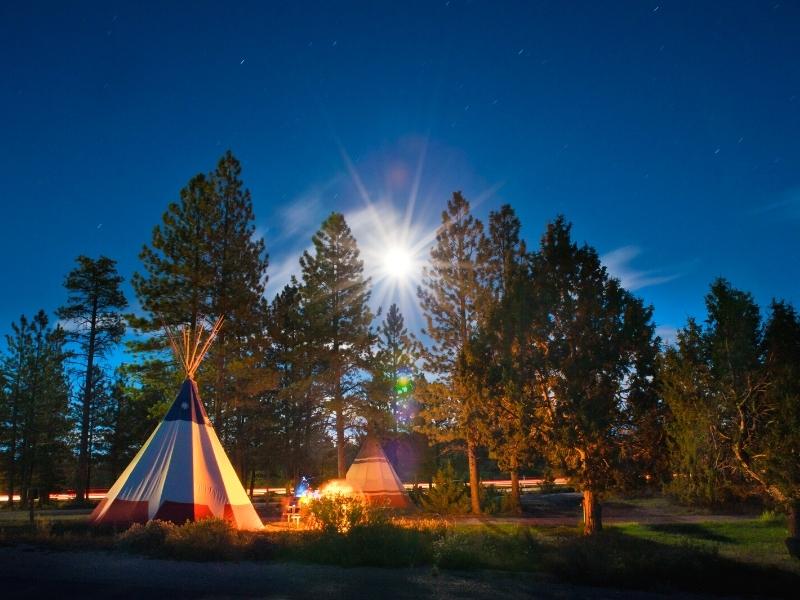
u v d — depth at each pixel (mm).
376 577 11039
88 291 45969
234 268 33656
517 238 33125
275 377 34750
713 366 15664
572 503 34969
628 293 18250
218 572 11422
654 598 9711
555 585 10586
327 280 41688
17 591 9680
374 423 40656
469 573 11547
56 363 46281
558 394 17297
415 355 33406
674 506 31781
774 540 18125
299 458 47000
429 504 31734
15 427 45281
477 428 19750
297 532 16562
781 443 13969
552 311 18109
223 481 20406
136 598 9234
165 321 31016
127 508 18531
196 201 33625
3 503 45031
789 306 15703
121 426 51406
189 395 21875
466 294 32625
